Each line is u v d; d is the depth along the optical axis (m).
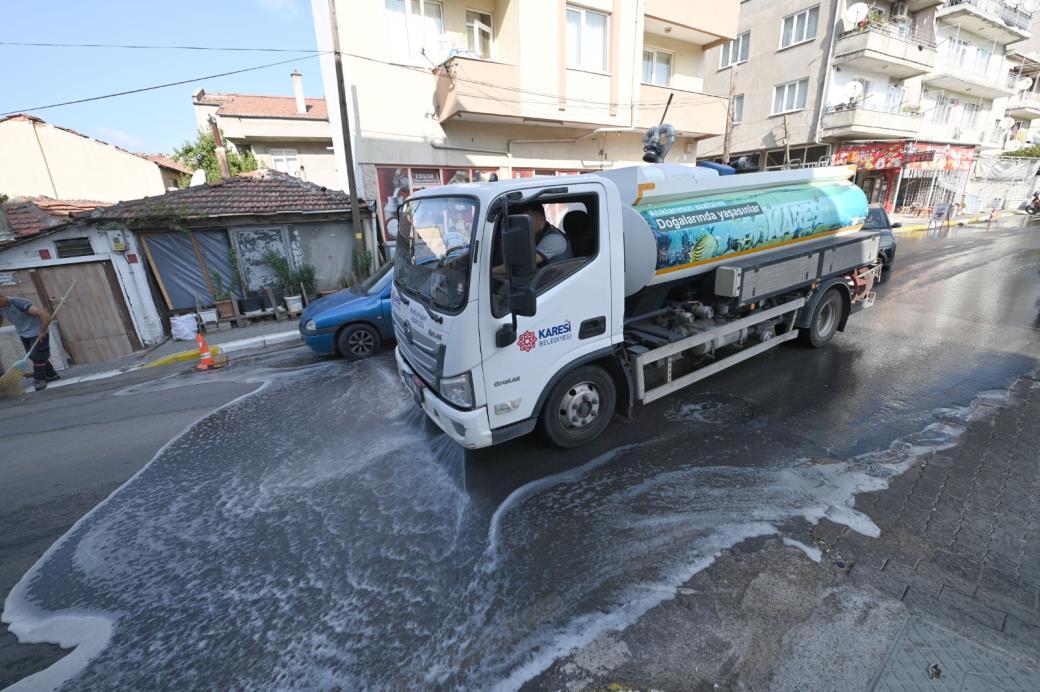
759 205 4.72
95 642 2.53
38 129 18.97
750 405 4.60
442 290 3.30
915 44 20.70
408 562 2.92
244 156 24.25
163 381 7.04
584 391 3.84
